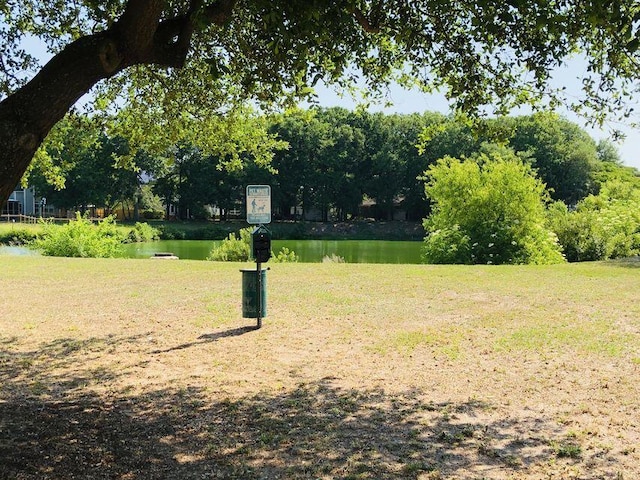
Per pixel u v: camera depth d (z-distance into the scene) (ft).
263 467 14.53
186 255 126.21
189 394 20.77
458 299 39.99
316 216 287.69
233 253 84.02
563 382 21.93
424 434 16.87
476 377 22.76
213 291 43.88
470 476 13.99
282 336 29.91
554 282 47.34
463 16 20.29
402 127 258.37
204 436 16.69
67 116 28.02
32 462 14.57
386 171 249.55
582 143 248.11
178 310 36.91
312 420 18.04
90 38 13.28
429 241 84.43
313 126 248.11
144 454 15.33
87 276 51.72
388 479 13.82
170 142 29.86
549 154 230.89
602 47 18.24
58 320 34.14
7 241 135.44
